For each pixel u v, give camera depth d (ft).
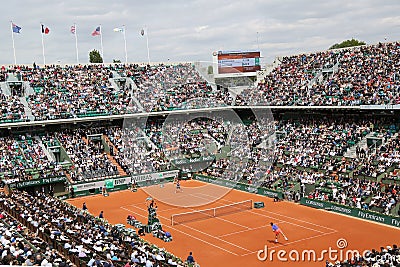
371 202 177.37
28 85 279.28
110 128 275.80
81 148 254.88
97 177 240.12
